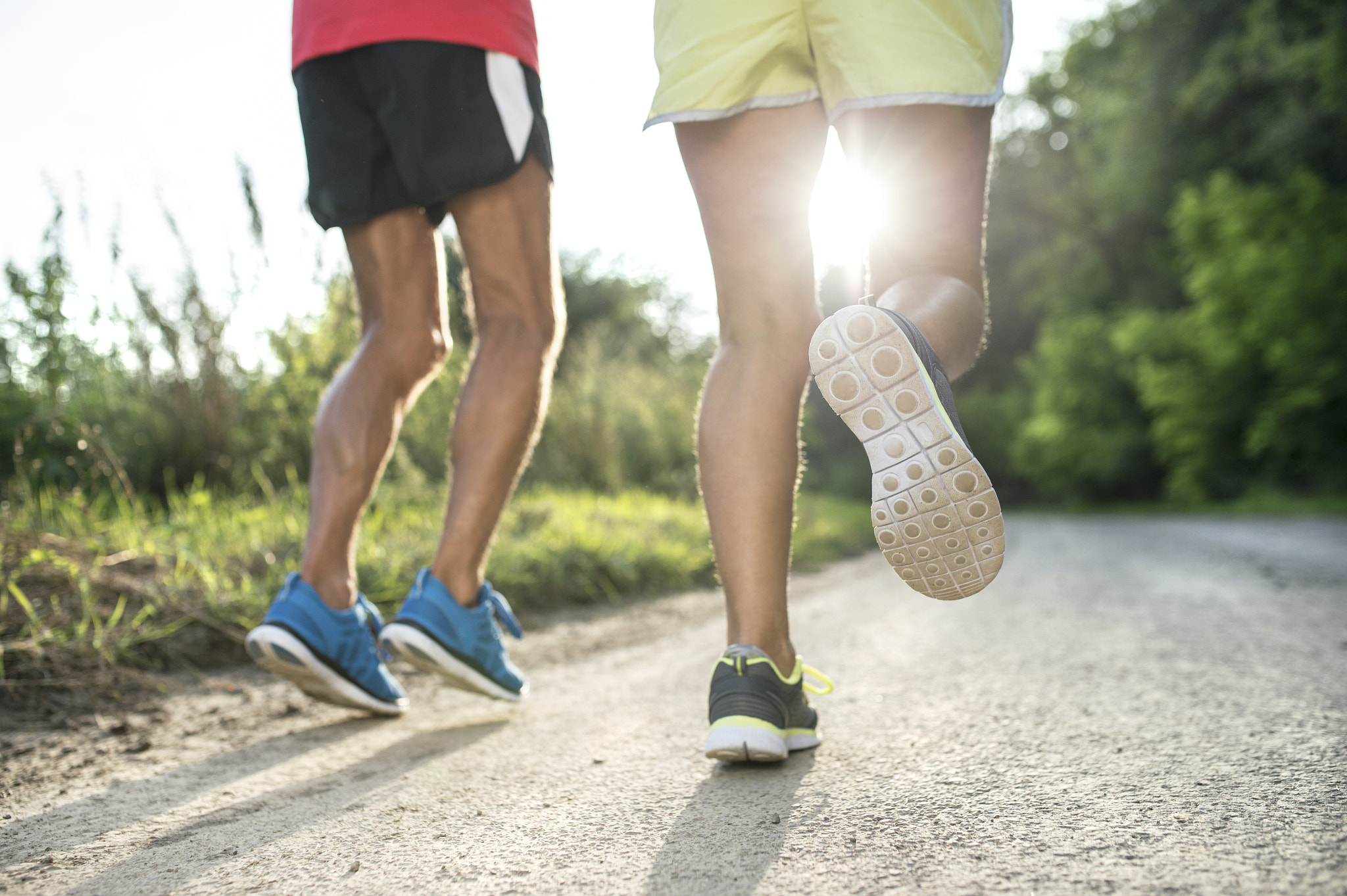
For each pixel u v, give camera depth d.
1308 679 1.54
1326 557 4.50
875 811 0.96
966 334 1.15
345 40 1.46
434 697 1.88
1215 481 18.19
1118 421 24.88
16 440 2.85
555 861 0.86
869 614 2.93
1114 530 9.98
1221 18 15.90
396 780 1.21
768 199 1.22
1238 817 0.88
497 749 1.37
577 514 4.91
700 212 1.26
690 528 5.38
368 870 0.86
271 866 0.89
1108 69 19.67
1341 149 14.58
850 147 1.21
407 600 1.50
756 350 1.23
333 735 1.52
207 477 3.75
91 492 3.08
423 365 1.59
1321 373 14.09
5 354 3.13
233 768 1.31
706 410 1.24
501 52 1.49
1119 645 2.02
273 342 3.97
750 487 1.19
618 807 1.03
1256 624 2.25
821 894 0.74
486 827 0.98
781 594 1.21
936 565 1.03
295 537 2.96
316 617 1.47
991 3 1.21
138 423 3.72
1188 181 18.08
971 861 0.80
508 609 1.62
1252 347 16.39
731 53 1.19
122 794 1.19
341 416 1.53
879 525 1.02
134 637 1.96
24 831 1.04
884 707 1.51
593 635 2.78
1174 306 22.86
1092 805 0.94
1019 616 2.64
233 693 1.85
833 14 1.16
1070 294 26.78
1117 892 0.71
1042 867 0.77
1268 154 15.49
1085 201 25.88
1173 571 3.96
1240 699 1.41
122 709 1.68
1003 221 29.69
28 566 2.16
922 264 1.24
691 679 1.92
